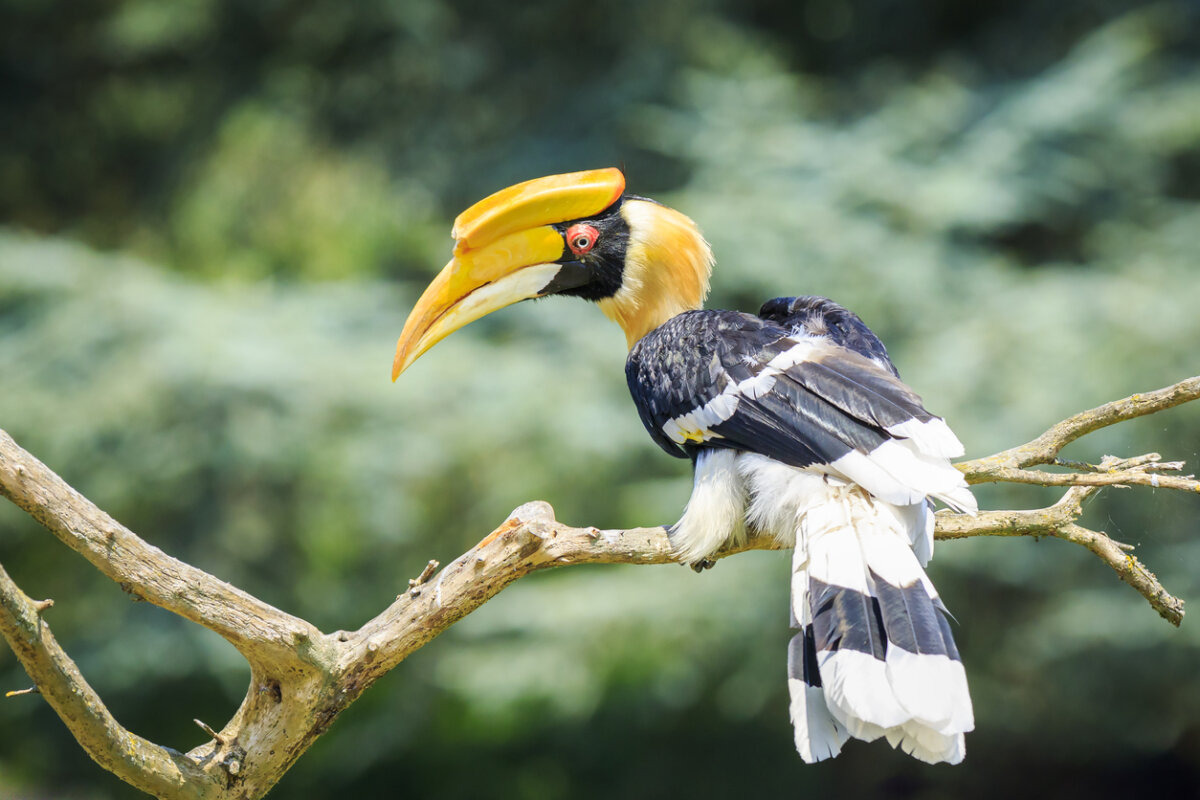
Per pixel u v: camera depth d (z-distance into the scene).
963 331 14.38
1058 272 15.65
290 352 14.59
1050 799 17.23
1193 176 17.14
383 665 4.79
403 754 17.17
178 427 14.36
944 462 5.14
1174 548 13.21
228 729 4.71
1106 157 15.87
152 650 14.92
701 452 5.89
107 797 16.39
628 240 6.66
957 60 18.30
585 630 14.38
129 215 19.56
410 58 18.47
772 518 5.47
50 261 15.31
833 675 4.54
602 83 18.16
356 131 19.17
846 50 19.45
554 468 14.61
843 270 14.77
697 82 16.81
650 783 17.03
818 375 5.56
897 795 17.48
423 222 18.03
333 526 15.40
